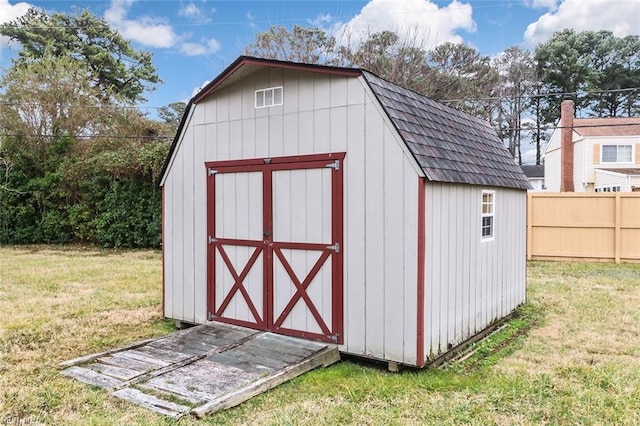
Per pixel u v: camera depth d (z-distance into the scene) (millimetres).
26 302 7160
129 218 14320
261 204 5176
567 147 21375
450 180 4465
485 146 6316
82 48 23656
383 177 4328
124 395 3613
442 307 4535
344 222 4578
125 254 13242
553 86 30203
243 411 3428
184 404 3432
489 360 4617
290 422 3213
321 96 4719
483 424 3215
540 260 11461
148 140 16156
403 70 19641
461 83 22156
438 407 3482
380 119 4336
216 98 5535
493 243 5840
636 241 10805
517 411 3412
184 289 5867
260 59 4855
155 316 6449
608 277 9133
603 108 30672
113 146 15758
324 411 3418
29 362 4496
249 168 5262
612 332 5535
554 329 5730
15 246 15367
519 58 28641
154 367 4141
